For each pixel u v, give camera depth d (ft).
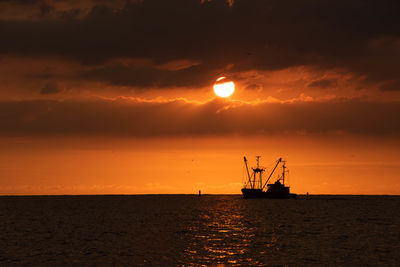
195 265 287.89
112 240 403.34
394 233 460.14
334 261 300.81
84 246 365.61
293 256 318.45
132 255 322.34
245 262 297.12
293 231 482.28
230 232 472.85
